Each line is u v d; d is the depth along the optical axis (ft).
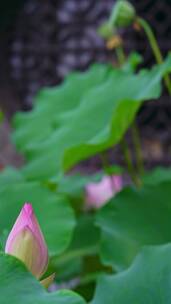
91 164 12.63
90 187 6.96
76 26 17.89
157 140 16.70
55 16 17.97
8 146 14.19
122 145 6.58
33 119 7.29
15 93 18.19
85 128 6.41
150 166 16.56
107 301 3.44
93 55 17.74
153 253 3.54
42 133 7.10
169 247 3.53
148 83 6.03
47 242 4.62
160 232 5.17
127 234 5.12
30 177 6.36
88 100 6.68
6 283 2.90
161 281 3.42
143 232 5.15
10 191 5.01
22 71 18.22
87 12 17.74
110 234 5.09
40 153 6.55
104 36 7.55
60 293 2.85
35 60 18.25
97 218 5.24
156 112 16.66
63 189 6.88
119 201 5.36
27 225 3.24
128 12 6.70
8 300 2.84
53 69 18.25
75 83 7.37
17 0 17.54
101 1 17.63
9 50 18.17
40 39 18.15
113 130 5.59
